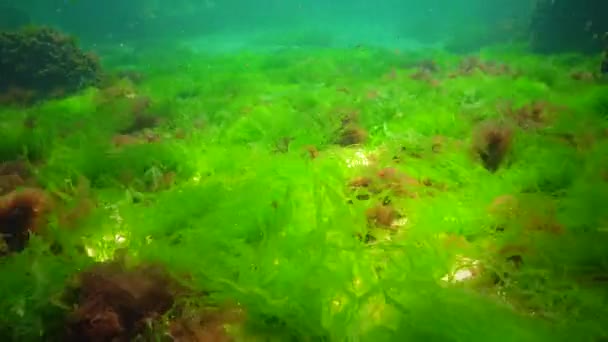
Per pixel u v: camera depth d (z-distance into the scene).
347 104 1.69
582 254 0.57
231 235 0.65
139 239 0.68
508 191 0.78
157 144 1.12
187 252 0.57
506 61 3.22
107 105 1.81
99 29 9.26
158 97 2.33
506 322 0.44
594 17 3.79
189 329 0.48
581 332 0.44
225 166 1.03
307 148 1.18
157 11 9.50
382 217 0.76
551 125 1.23
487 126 1.03
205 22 10.14
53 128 1.51
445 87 2.12
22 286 0.53
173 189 0.83
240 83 2.62
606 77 2.11
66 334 0.48
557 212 0.69
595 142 1.00
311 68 3.11
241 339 0.48
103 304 0.48
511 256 0.63
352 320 0.46
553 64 2.98
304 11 13.23
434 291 0.47
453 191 0.83
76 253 0.65
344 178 0.92
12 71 2.87
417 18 11.36
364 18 13.18
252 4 11.11
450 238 0.64
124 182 0.98
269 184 0.75
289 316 0.46
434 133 1.29
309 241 0.56
